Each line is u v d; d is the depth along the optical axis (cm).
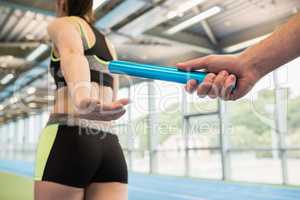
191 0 671
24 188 857
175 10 714
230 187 870
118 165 130
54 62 122
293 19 84
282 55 82
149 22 780
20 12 794
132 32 838
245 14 805
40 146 122
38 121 1903
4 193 769
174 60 1059
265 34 821
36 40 989
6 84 1326
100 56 126
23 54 1120
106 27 776
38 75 1224
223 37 936
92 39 125
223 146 1066
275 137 946
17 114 1623
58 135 118
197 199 693
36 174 120
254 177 1053
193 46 927
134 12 743
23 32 940
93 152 119
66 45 102
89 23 135
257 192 773
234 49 923
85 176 118
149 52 1043
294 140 931
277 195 725
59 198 115
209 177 1122
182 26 830
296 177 986
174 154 1277
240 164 1173
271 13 784
